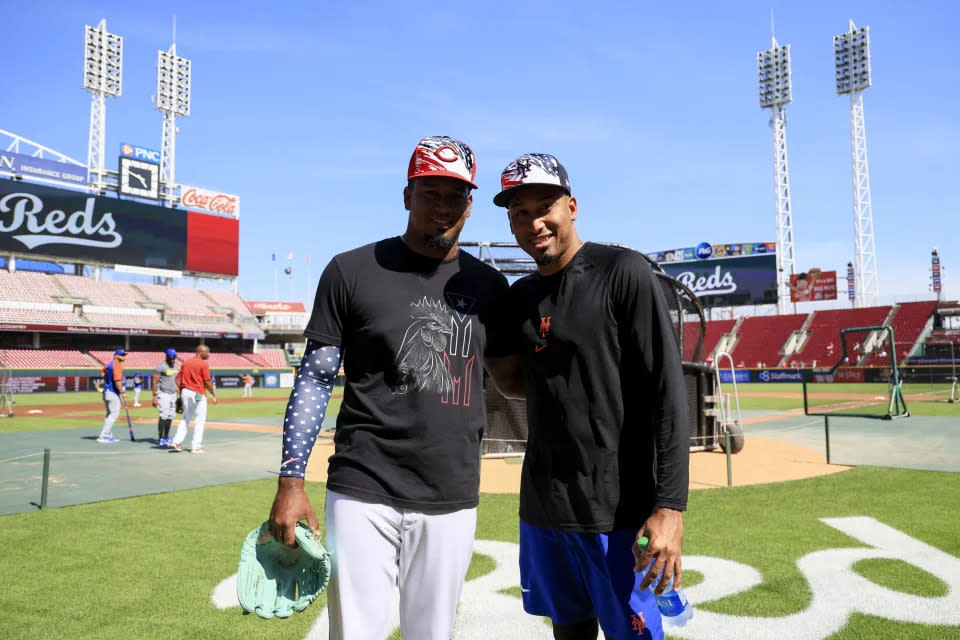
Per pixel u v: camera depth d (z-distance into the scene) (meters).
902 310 45.81
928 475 7.79
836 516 5.71
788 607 3.54
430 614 2.05
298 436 1.99
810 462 9.04
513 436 9.18
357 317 2.09
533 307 2.26
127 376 41.19
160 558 4.54
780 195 50.59
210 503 6.45
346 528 1.99
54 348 45.31
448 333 2.12
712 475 8.02
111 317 47.16
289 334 64.31
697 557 4.50
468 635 3.29
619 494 2.11
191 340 52.56
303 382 2.06
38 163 45.22
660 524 1.89
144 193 50.06
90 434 13.65
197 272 51.91
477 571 4.36
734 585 3.91
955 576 4.05
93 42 49.72
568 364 2.15
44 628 3.29
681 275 53.88
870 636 3.14
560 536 2.27
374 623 1.97
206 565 4.38
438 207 2.08
